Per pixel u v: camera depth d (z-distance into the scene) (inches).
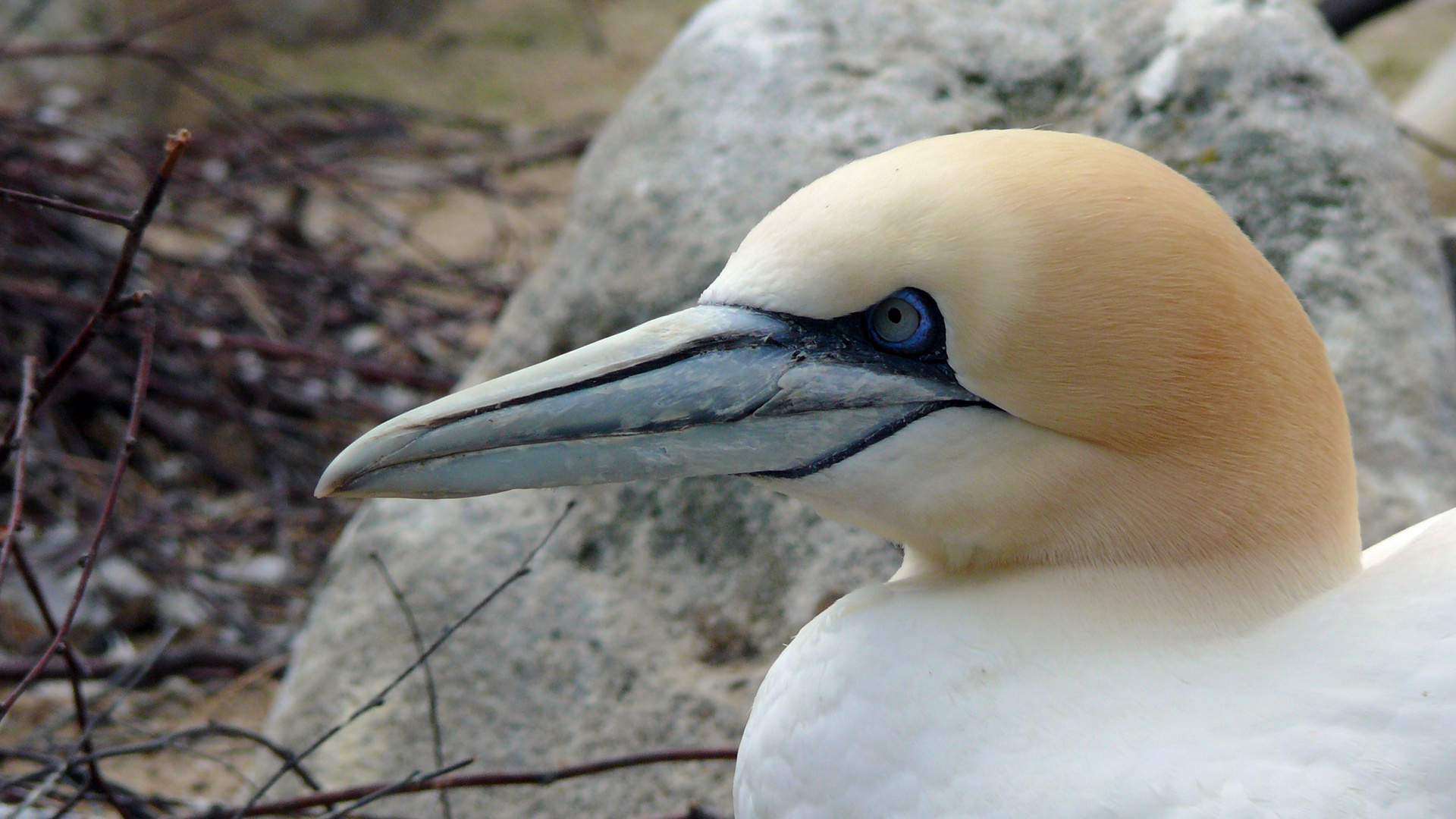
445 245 520.7
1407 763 114.6
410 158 589.0
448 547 235.8
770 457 132.6
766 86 247.0
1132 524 126.3
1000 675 122.1
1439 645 119.8
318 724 232.2
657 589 225.9
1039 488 126.7
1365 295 218.7
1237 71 231.0
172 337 378.3
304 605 333.1
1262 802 113.7
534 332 252.8
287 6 680.4
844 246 127.0
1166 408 122.3
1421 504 207.2
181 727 284.2
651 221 242.4
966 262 122.6
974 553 134.1
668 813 206.1
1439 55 617.6
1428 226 242.1
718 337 132.5
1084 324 120.8
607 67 700.7
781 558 219.9
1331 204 223.9
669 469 133.2
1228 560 126.6
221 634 326.6
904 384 129.1
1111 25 245.4
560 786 216.4
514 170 573.3
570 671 222.7
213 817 201.8
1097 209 122.3
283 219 474.3
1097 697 120.3
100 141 448.5
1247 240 130.3
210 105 615.8
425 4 721.6
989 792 117.6
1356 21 486.3
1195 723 118.3
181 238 483.2
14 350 376.2
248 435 386.6
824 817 124.0
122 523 332.5
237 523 360.5
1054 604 125.7
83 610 314.8
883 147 237.5
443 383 391.2
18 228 402.3
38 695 292.7
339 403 398.0
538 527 233.5
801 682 128.3
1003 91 246.1
